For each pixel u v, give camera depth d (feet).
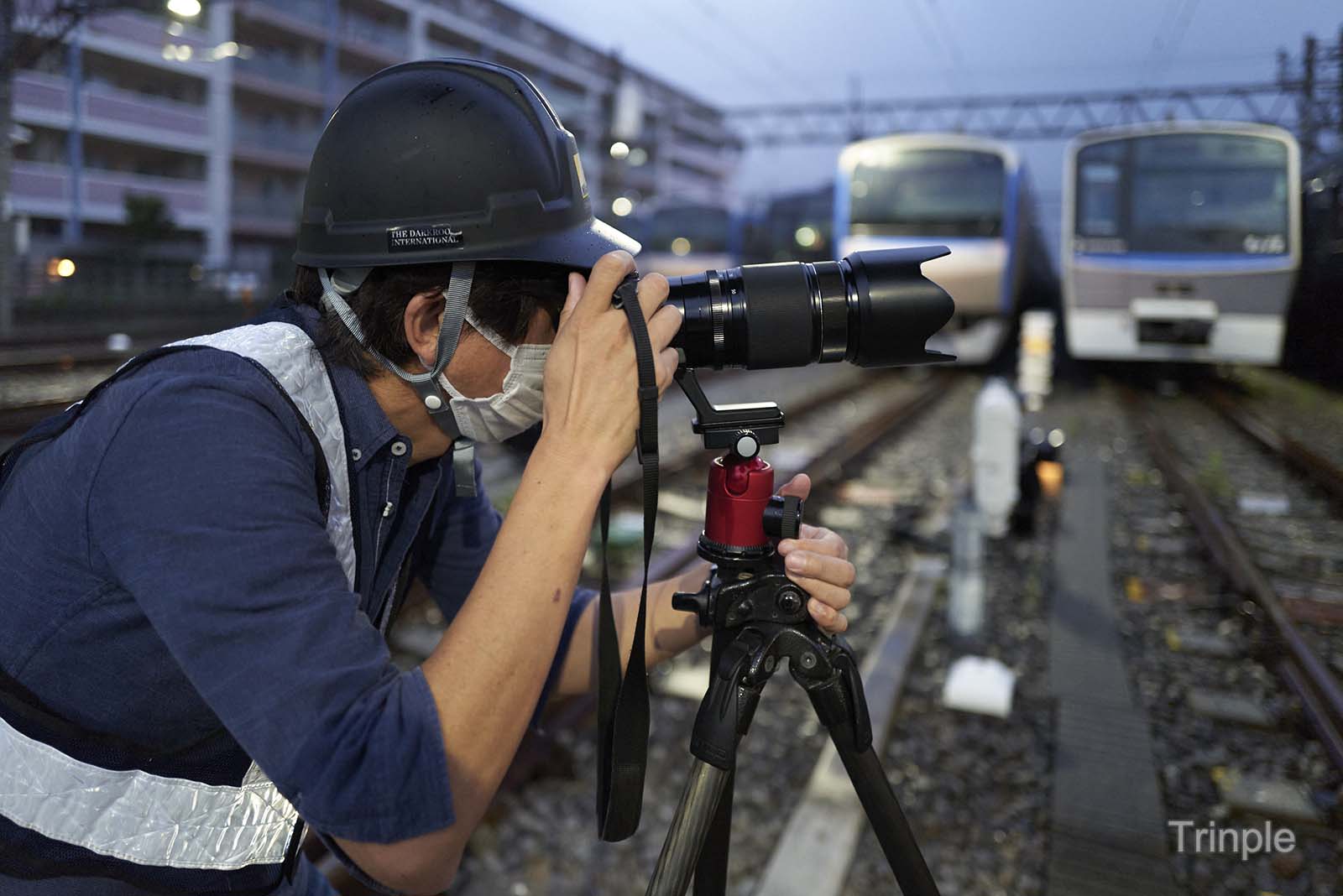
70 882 2.61
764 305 3.14
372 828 2.32
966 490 15.15
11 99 40.29
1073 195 36.06
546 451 2.72
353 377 2.91
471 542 3.81
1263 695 10.04
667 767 8.21
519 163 2.87
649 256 61.26
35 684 2.53
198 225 90.63
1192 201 34.68
